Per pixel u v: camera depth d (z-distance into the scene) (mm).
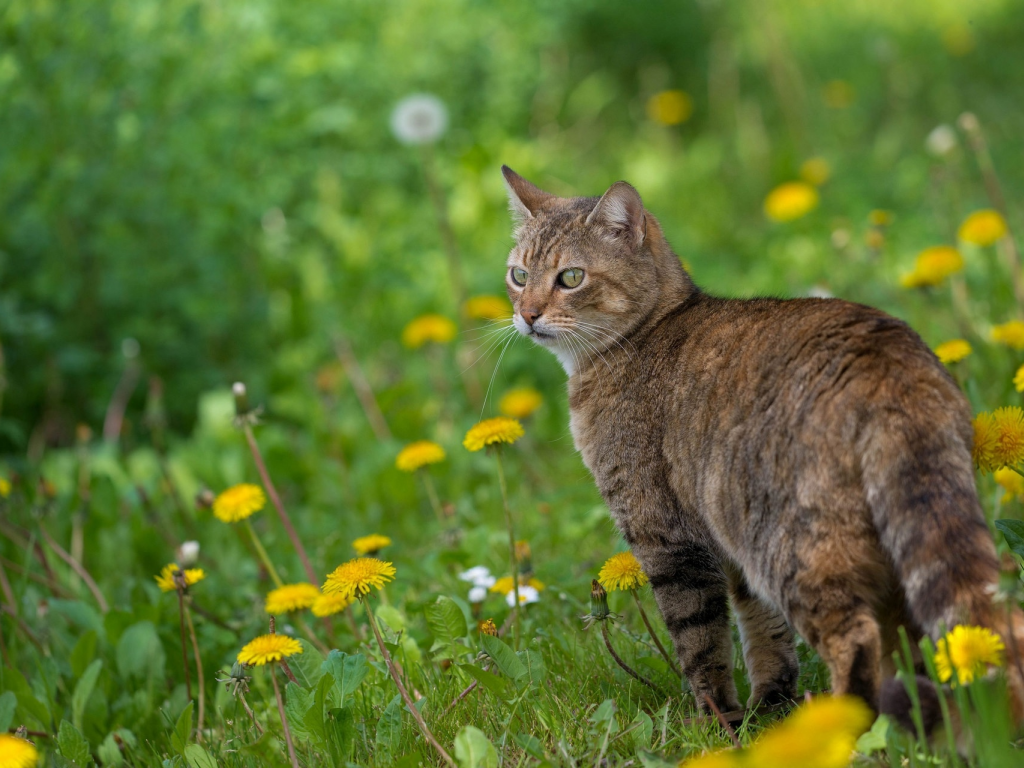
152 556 6543
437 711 4105
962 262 6281
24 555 6379
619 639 4582
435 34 11586
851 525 3244
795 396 3441
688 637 4086
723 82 13281
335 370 8625
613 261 4758
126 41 8742
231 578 6312
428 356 8516
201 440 7922
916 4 15281
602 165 12234
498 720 3961
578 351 4824
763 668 4141
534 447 7750
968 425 3271
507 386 8484
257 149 9406
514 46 12227
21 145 8219
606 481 4414
